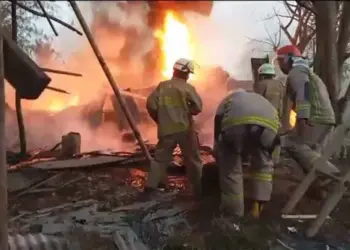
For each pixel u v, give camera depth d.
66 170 8.01
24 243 4.93
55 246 4.92
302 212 5.89
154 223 5.62
